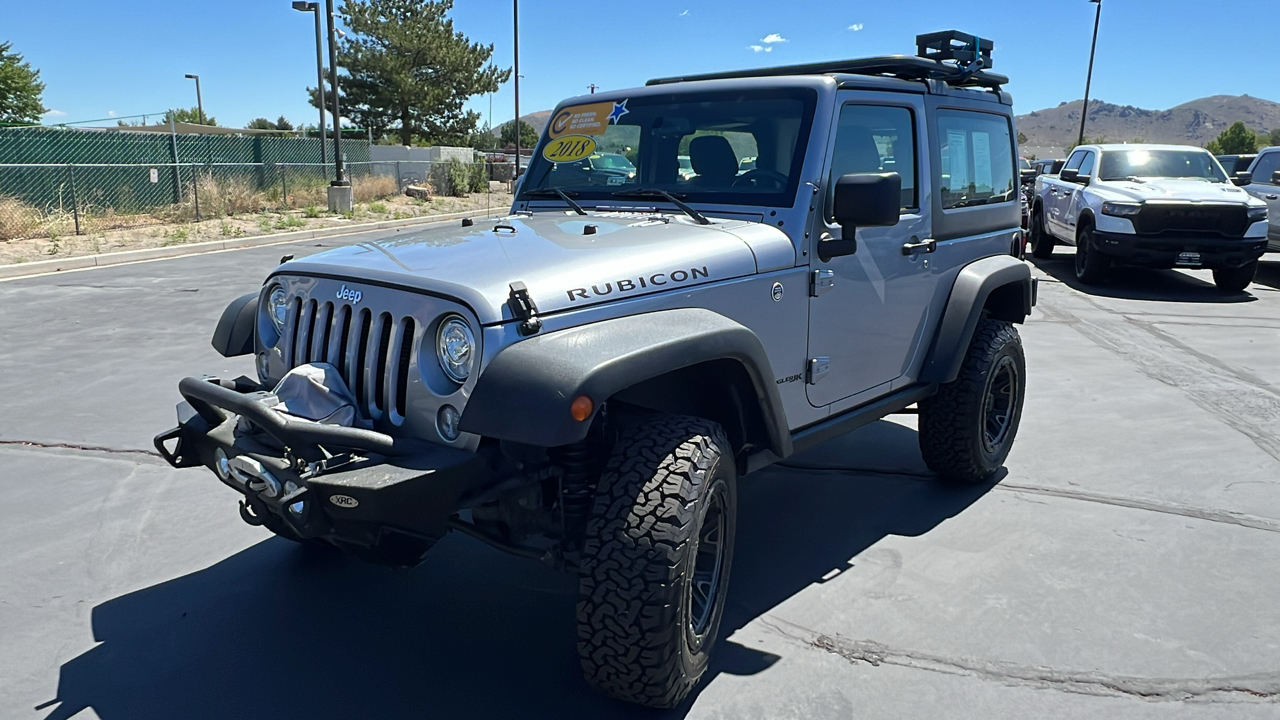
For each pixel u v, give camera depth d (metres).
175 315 9.12
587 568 2.53
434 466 2.44
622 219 3.52
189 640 3.14
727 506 2.87
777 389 3.07
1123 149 12.99
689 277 2.93
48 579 3.58
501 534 2.83
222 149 24.09
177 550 3.86
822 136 3.43
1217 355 7.79
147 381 6.54
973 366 4.34
